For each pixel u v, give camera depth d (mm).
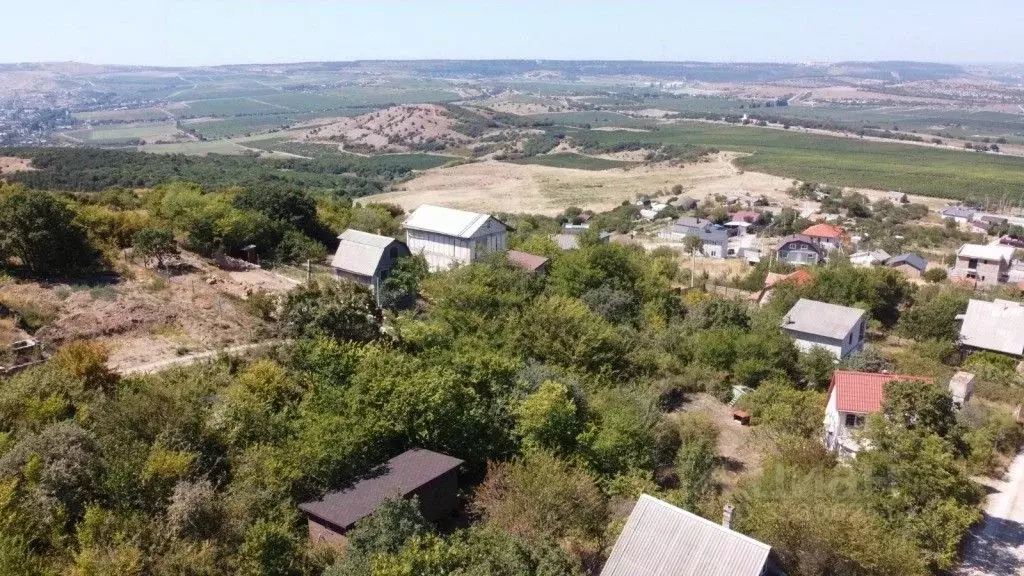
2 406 27422
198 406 29156
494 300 50469
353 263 59031
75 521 23547
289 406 32406
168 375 33625
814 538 25281
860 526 25734
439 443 31703
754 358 51312
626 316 58281
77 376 31250
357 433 29016
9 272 45000
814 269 77250
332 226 75500
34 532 22141
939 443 29828
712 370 51094
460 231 67000
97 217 55438
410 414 31562
